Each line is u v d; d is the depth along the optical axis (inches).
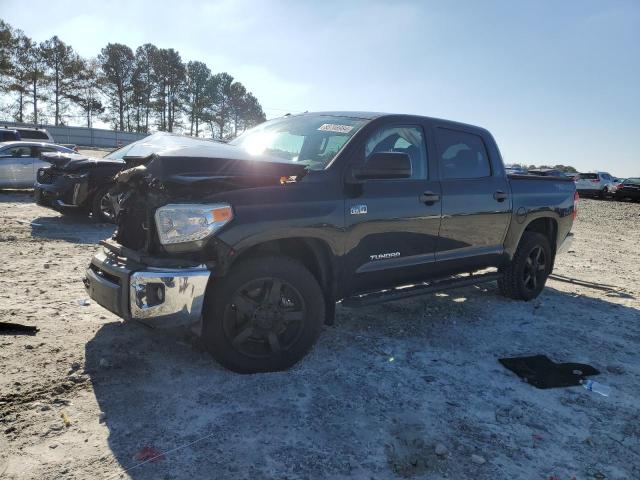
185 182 125.5
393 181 168.2
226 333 134.6
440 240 181.9
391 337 176.9
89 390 127.3
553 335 188.9
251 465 102.3
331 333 176.6
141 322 128.6
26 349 146.9
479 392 140.6
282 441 111.1
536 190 224.7
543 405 135.5
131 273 127.6
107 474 97.0
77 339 156.5
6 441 105.2
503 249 211.9
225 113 3553.2
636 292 263.7
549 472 106.7
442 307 214.4
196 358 148.1
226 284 132.2
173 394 127.8
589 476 106.1
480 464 107.6
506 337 184.1
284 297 142.9
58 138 2444.6
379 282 167.0
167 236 129.5
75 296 200.2
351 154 157.2
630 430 125.3
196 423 115.7
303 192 144.2
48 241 313.6
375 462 106.1
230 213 130.5
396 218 164.7
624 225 637.3
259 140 184.4
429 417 125.6
